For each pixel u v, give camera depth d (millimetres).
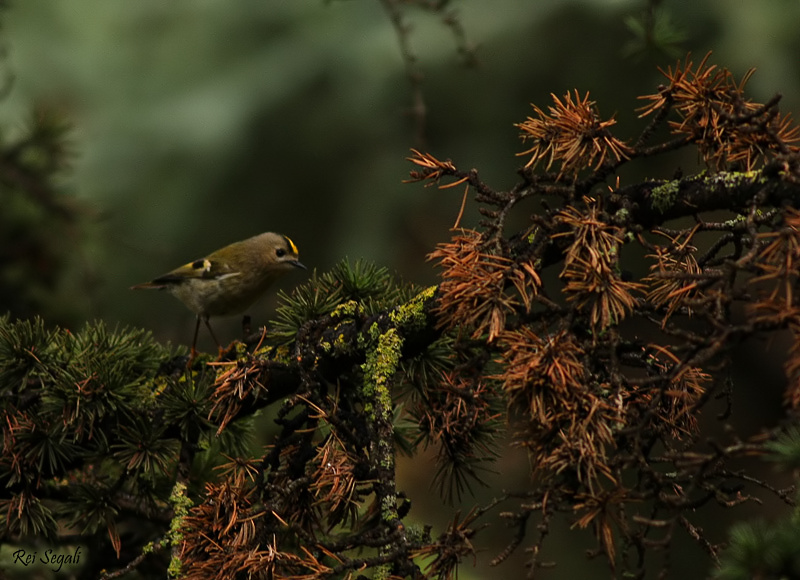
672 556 13156
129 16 18812
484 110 15930
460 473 5547
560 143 5016
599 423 4164
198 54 18156
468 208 16156
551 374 4215
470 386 4902
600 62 15109
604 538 4000
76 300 10797
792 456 3582
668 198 4738
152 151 17078
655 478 3947
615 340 4367
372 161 16562
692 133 4809
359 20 17484
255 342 5930
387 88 16219
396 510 4648
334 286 6035
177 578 4965
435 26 16141
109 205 16469
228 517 4953
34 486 5996
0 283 10500
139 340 6738
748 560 3621
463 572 10930
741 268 4031
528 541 13781
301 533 4672
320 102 16797
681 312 4715
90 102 17953
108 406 5891
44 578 6812
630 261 14664
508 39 15516
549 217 4840
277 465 5152
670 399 4770
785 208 4145
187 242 16703
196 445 5773
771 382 15922
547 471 4348
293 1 18016
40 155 10664
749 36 14211
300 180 16859
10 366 6102
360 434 4988
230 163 16812
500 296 4594
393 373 5047
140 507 6363
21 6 18219
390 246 16297
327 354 5363
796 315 3783
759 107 4727
